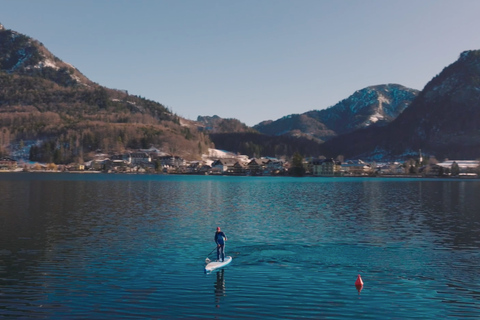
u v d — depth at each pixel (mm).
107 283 29734
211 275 31969
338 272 33031
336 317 24234
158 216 63844
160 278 31016
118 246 41406
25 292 27734
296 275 32156
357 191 129250
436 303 26453
